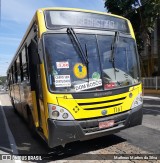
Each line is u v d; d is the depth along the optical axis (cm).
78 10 638
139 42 2717
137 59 713
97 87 608
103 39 651
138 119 679
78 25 629
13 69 1382
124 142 710
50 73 578
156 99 2023
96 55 629
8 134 951
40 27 595
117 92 629
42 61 582
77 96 580
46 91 573
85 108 586
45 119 589
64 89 579
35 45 634
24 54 870
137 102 677
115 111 625
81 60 609
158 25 2853
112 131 620
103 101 605
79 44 614
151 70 3378
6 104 2483
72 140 577
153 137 751
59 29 606
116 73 648
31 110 779
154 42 3284
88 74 607
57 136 566
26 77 837
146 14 2500
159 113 1213
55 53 591
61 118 567
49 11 610
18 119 1346
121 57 672
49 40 593
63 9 623
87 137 588
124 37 695
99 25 658
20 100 1099
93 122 591
